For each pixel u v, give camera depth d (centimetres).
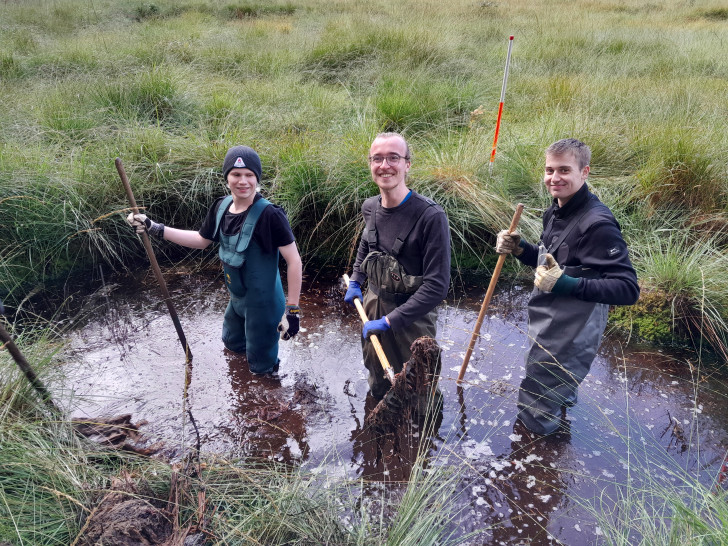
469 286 499
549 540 254
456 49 1056
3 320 371
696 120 648
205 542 225
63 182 510
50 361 322
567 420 329
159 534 219
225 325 372
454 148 608
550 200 550
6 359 302
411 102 733
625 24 1517
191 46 1016
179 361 383
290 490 255
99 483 249
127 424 306
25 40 1086
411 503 247
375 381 339
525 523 263
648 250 479
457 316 452
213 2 1756
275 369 376
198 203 548
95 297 468
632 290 254
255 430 321
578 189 269
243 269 324
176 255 538
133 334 415
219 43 1095
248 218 313
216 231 331
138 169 559
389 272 298
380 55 973
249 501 253
